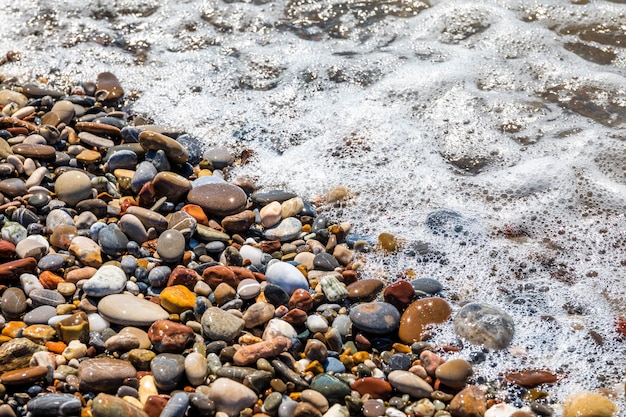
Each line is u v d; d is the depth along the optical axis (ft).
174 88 5.75
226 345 4.56
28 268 4.75
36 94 5.58
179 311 4.67
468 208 5.14
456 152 5.41
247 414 4.38
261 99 5.70
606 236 5.01
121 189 5.14
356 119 5.58
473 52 5.95
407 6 6.26
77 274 4.74
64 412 4.32
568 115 5.57
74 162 5.21
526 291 4.81
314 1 6.31
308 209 5.10
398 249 4.97
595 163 5.32
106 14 6.23
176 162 5.24
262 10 6.26
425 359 4.53
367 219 5.11
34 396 4.38
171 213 5.06
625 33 6.01
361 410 4.43
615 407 4.38
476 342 4.61
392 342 4.64
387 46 6.02
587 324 4.68
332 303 4.74
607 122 5.52
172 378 4.42
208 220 5.03
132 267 4.79
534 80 5.76
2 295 4.69
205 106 5.65
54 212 4.96
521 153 5.39
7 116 5.41
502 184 5.24
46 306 4.66
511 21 6.12
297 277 4.76
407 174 5.30
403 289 4.73
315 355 4.53
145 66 5.88
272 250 4.95
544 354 4.59
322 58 5.94
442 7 6.24
